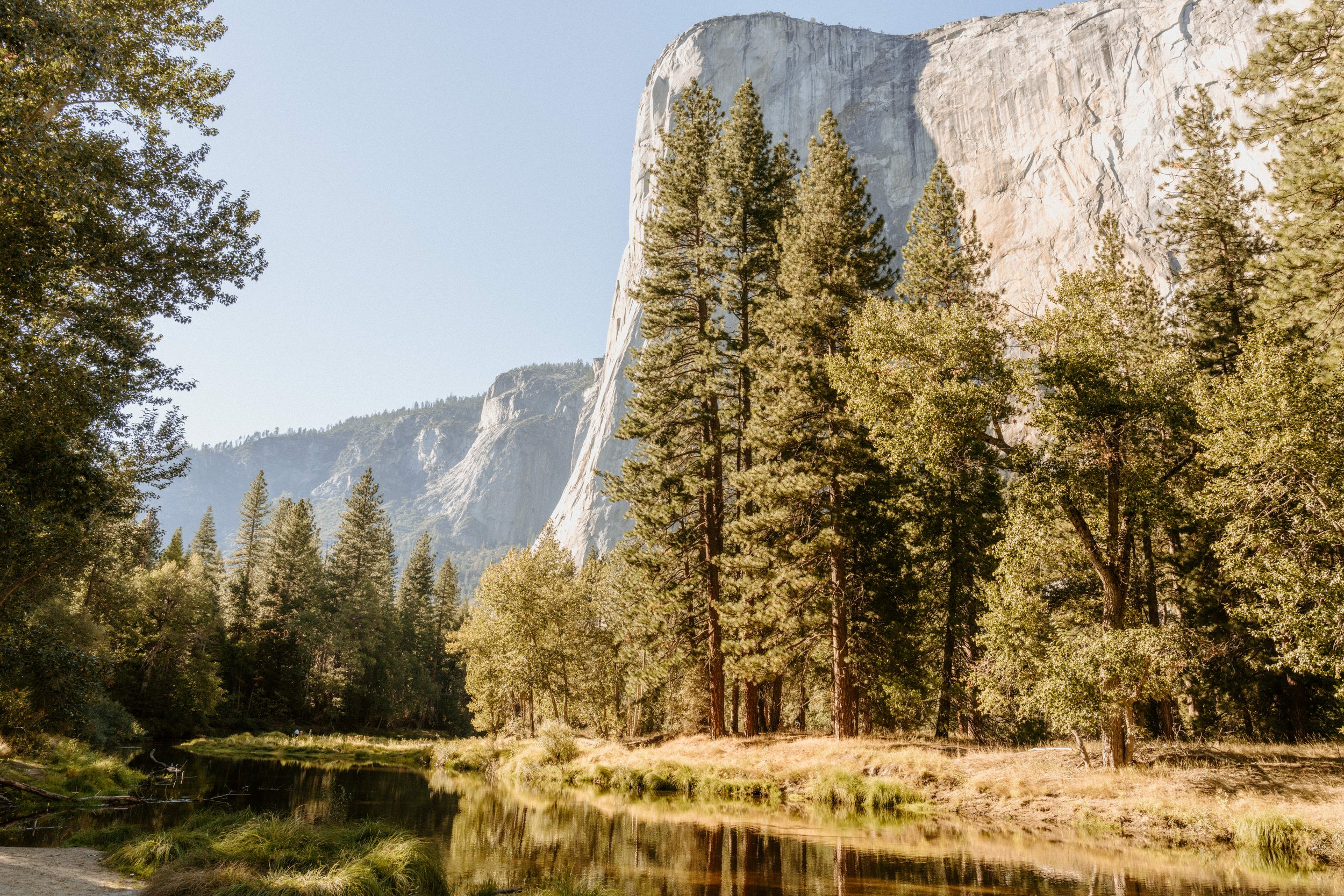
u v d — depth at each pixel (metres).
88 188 12.70
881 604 22.81
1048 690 15.24
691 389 27.50
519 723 41.56
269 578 61.16
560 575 41.28
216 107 14.77
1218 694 24.12
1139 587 22.08
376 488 69.44
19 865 8.57
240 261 15.34
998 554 16.97
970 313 17.91
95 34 12.61
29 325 13.70
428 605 82.00
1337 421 13.38
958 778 16.52
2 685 19.92
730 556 24.77
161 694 44.22
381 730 63.47
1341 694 13.20
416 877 8.64
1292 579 13.18
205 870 8.07
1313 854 10.69
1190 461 16.56
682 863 10.87
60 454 15.41
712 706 25.58
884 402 18.28
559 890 8.95
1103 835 12.69
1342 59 15.33
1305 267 15.38
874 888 9.15
